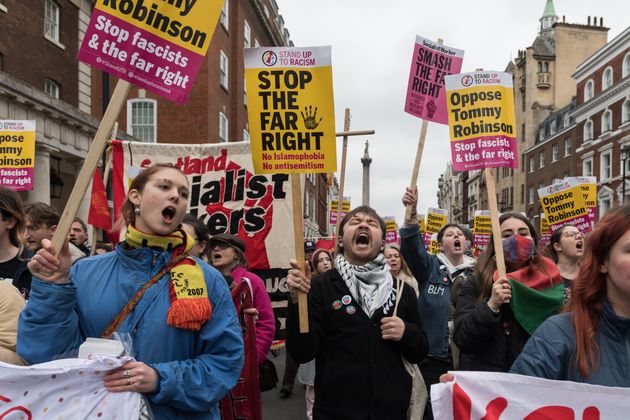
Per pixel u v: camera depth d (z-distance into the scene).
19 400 1.93
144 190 2.15
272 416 5.78
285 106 3.19
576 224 7.19
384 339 2.87
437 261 4.49
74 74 17.05
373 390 2.78
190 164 5.72
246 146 5.73
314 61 3.21
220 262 3.98
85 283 2.11
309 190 39.56
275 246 5.67
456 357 3.86
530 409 2.10
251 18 27.67
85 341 1.96
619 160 36.94
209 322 2.17
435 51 4.66
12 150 6.25
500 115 3.79
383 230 3.15
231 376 2.15
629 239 1.84
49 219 3.78
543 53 53.78
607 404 1.97
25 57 14.50
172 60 2.53
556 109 53.44
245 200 5.70
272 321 3.93
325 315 2.95
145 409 1.94
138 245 2.14
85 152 16.05
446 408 2.27
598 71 40.06
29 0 14.66
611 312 1.93
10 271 3.03
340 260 3.11
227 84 23.83
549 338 2.07
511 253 3.15
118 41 2.49
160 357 2.03
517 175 55.62
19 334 1.96
